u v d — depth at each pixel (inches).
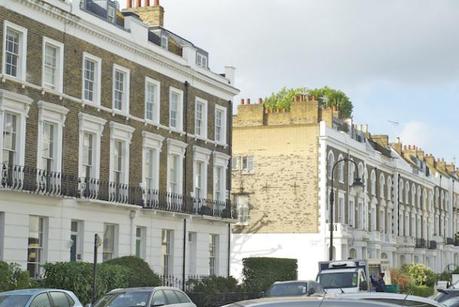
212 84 1782.7
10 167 1169.4
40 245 1240.2
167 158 1608.0
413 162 3385.8
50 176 1248.8
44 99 1251.2
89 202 1330.0
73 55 1327.5
